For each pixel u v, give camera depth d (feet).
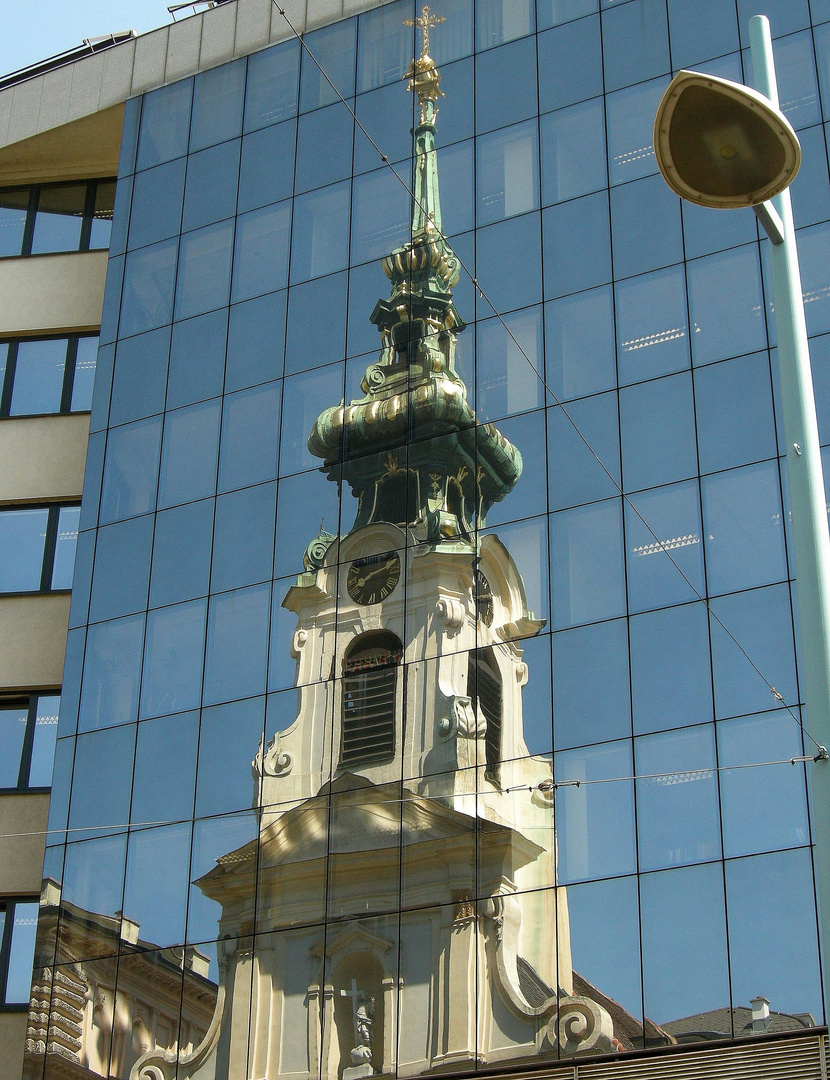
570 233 97.45
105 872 93.20
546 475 90.84
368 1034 81.41
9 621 111.45
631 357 91.66
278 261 108.47
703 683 80.94
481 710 86.28
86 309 122.11
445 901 82.48
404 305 101.55
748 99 40.63
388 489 95.96
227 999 85.97
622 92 100.32
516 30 106.42
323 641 93.50
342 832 87.25
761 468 84.89
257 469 101.71
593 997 76.48
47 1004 90.58
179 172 116.47
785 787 76.59
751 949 73.92
